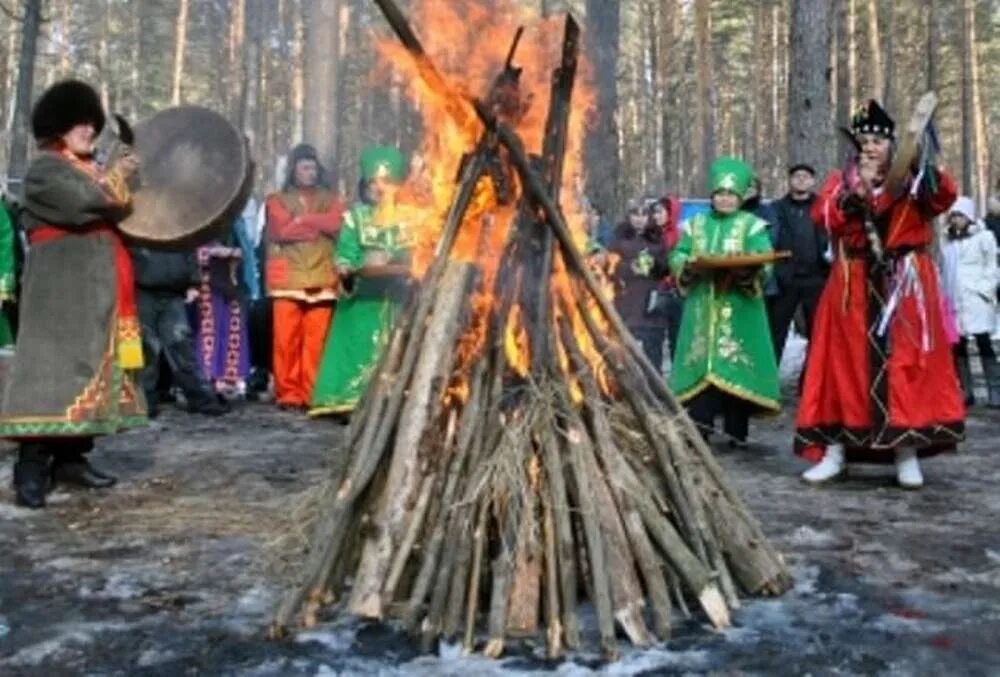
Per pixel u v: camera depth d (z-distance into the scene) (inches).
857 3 1347.2
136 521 188.7
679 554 134.6
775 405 264.1
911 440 212.5
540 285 141.3
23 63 680.4
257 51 1190.3
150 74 1439.5
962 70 1364.4
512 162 142.4
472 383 137.1
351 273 288.5
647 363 145.3
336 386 296.7
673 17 1248.2
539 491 134.2
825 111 407.2
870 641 130.8
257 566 160.1
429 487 132.5
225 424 301.6
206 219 198.1
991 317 354.9
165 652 127.3
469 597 128.0
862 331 216.2
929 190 209.8
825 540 176.4
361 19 939.3
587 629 131.3
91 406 195.2
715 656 124.6
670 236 373.4
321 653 125.1
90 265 197.8
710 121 1167.0
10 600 146.9
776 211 340.5
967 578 156.6
